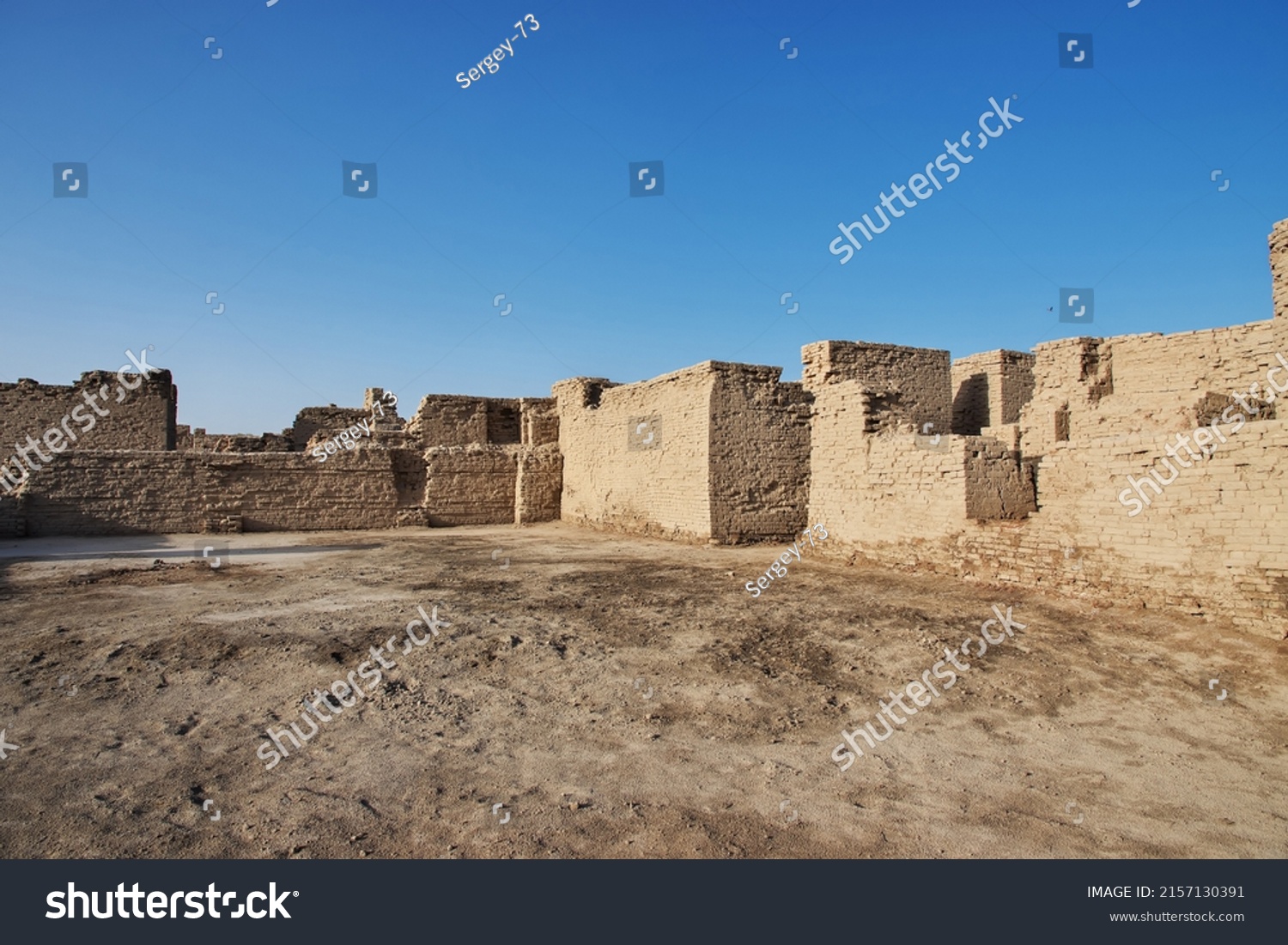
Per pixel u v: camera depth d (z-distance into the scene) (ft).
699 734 19.21
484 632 28.89
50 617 31.27
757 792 15.97
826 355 58.13
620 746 18.44
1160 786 16.20
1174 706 20.93
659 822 14.65
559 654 26.05
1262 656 24.12
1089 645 26.48
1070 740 18.78
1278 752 17.88
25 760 17.20
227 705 21.04
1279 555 26.02
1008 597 34.32
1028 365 77.05
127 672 23.71
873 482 46.75
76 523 70.85
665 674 24.02
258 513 78.13
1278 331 41.42
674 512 65.26
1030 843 13.91
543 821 14.69
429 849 13.62
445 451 88.58
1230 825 14.52
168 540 67.92
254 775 16.67
